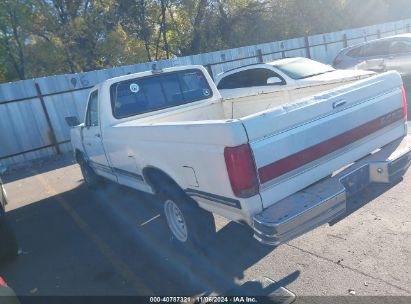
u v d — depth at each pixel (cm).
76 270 404
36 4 1931
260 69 897
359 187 337
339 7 2878
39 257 452
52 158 1120
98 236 483
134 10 2423
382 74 379
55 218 583
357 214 412
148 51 2545
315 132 309
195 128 300
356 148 348
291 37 2762
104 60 2281
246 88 917
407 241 343
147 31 2544
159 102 521
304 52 1756
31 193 771
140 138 393
